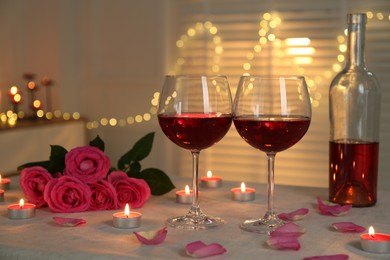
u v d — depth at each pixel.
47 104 3.21
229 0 3.05
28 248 0.93
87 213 1.15
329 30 2.88
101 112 3.28
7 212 1.14
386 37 2.78
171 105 1.05
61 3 3.25
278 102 1.01
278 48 2.97
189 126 1.04
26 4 3.31
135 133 3.22
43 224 1.07
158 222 1.08
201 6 3.10
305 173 2.98
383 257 0.89
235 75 3.06
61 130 3.06
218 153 3.14
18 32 3.34
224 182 1.46
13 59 3.36
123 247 0.93
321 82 2.91
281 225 1.05
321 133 2.93
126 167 1.30
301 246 0.94
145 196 1.18
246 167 3.10
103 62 3.26
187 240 0.97
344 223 1.03
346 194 1.21
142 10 3.16
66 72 3.29
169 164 3.19
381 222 1.09
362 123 1.22
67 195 1.16
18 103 3.12
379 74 2.80
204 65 3.11
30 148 2.90
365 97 1.21
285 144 1.03
